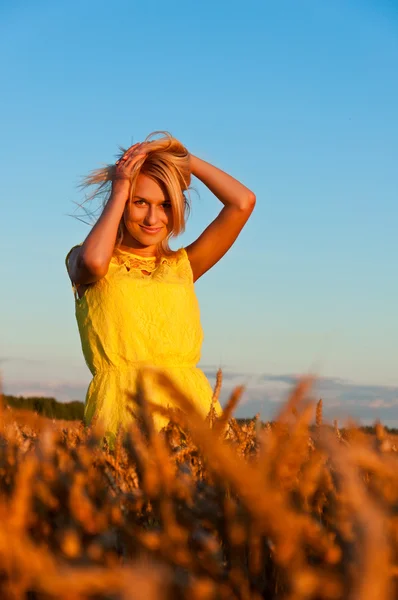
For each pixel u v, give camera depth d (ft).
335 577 1.74
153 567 1.45
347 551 1.77
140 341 12.37
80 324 12.96
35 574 1.62
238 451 3.62
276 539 1.78
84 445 3.44
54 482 2.47
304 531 1.85
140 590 1.38
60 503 2.44
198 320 13.56
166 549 2.04
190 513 2.25
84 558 1.94
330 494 2.51
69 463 2.97
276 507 1.77
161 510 2.29
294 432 2.08
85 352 12.73
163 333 12.57
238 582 2.01
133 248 14.15
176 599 1.65
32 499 2.41
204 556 2.05
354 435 2.59
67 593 1.47
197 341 13.21
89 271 12.61
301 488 2.40
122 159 13.89
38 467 2.63
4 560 1.68
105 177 14.38
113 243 12.94
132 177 13.60
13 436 3.51
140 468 2.59
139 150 13.71
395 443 2.72
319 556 1.97
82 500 2.31
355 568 1.47
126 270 13.19
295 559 1.79
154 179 13.88
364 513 1.54
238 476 1.75
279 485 2.09
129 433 2.74
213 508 2.23
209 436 1.75
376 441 2.66
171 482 2.35
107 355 12.32
